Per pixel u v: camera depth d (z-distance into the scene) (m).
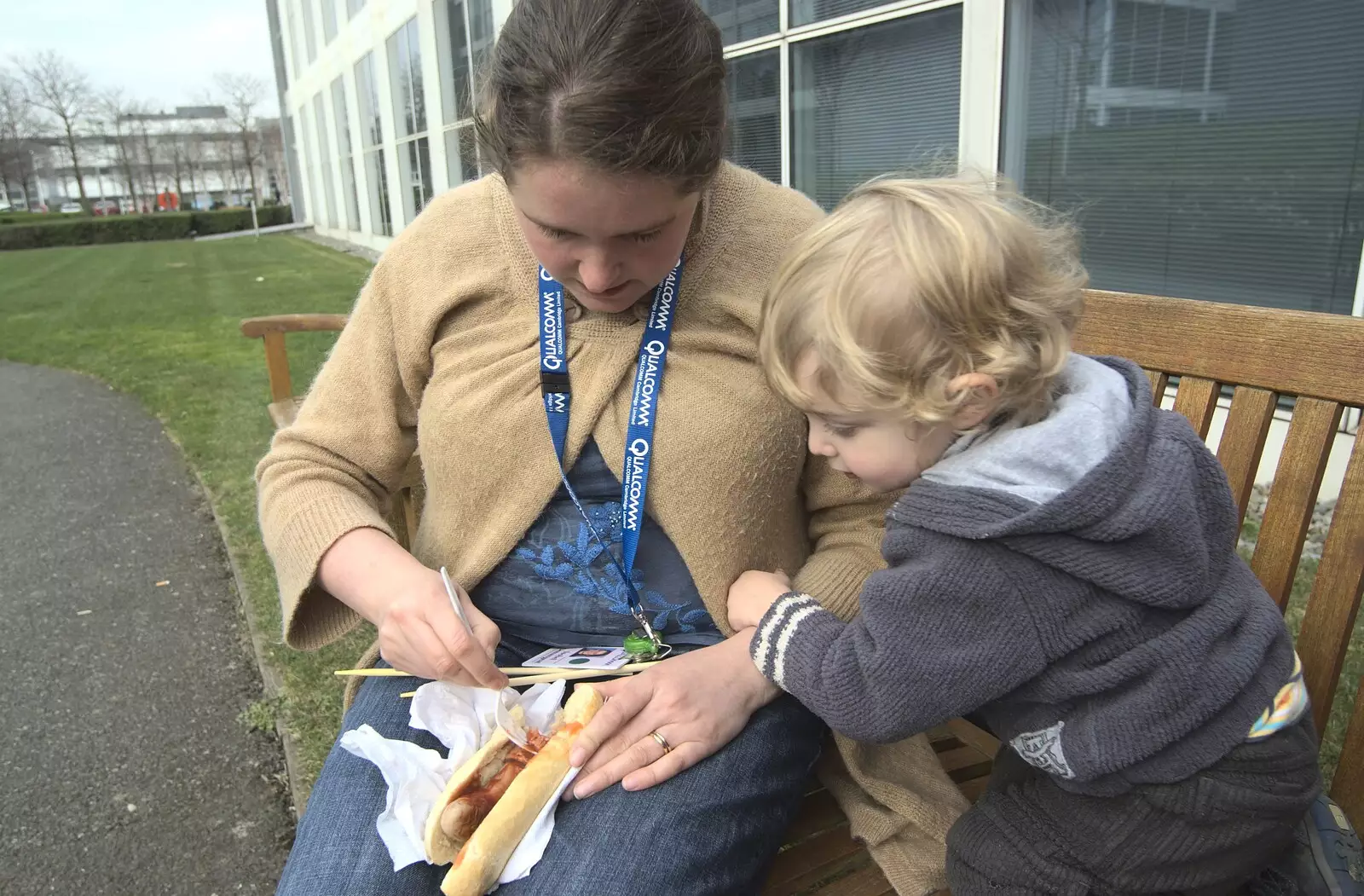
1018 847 1.14
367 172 19.27
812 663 1.16
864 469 1.15
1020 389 1.05
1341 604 1.23
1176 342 1.40
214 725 2.69
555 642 1.43
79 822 2.31
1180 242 3.78
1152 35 3.68
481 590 1.43
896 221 1.05
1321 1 3.18
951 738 1.61
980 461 1.04
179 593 3.53
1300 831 1.18
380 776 1.22
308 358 7.47
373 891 1.08
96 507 4.48
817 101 5.27
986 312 1.00
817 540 1.48
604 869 1.07
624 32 0.98
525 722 1.24
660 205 1.07
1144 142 3.80
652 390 1.29
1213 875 1.08
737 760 1.22
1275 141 3.41
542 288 1.32
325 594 1.40
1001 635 1.02
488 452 1.33
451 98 12.49
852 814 1.35
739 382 1.29
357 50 17.97
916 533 1.06
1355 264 3.26
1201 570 1.01
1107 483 0.98
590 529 1.34
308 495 1.40
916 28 4.62
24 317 11.11
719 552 1.31
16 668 3.03
